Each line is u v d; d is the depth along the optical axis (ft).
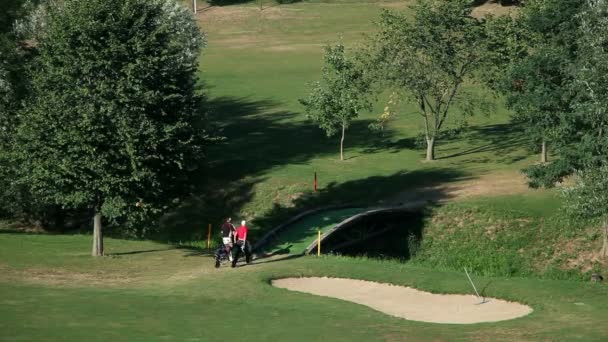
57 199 166.20
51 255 167.12
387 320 109.91
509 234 205.87
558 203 215.51
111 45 161.27
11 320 102.99
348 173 265.13
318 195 247.70
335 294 131.54
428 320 114.32
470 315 116.06
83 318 106.01
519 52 257.96
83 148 158.81
